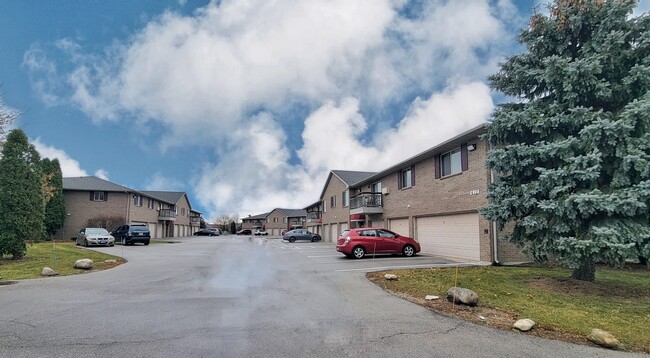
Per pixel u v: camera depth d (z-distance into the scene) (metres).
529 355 4.38
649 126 7.10
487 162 9.48
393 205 21.92
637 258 7.10
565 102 8.42
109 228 33.16
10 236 13.70
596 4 7.93
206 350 4.41
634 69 7.44
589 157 7.35
